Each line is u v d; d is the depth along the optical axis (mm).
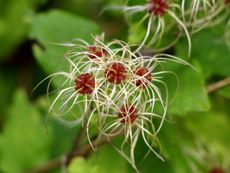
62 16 304
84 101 252
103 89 249
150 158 293
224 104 323
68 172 299
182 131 305
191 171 296
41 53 294
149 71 249
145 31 275
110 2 329
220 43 291
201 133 313
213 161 311
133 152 267
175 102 269
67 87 258
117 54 262
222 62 291
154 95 257
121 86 250
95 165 289
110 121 257
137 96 251
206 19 274
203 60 291
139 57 250
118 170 289
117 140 287
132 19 278
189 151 302
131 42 275
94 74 248
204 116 318
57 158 326
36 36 302
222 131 318
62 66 281
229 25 289
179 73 273
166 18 271
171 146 283
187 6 274
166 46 276
